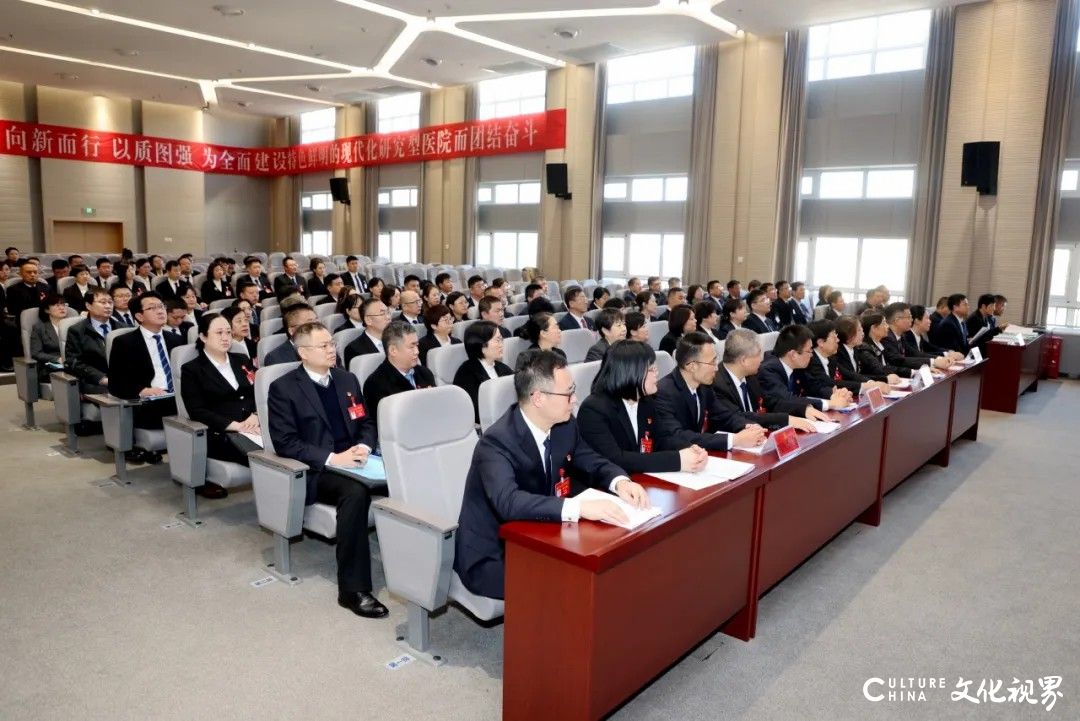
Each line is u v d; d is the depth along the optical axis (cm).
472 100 1372
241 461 327
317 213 1755
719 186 1088
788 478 271
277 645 245
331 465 273
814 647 254
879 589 300
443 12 919
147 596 276
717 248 1098
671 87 1149
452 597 228
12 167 1466
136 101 1609
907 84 942
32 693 215
